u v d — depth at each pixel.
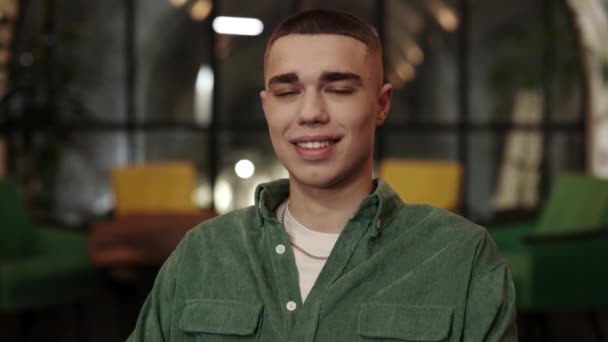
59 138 6.39
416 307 1.24
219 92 7.22
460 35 7.28
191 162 7.23
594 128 7.25
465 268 1.26
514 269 4.02
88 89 7.08
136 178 5.61
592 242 3.92
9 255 4.37
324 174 1.28
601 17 6.88
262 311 1.28
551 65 7.21
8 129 6.33
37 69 6.32
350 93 1.27
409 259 1.27
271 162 7.26
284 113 1.28
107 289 4.71
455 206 5.26
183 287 1.35
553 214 4.58
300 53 1.26
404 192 5.35
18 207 4.49
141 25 7.15
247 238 1.34
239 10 7.21
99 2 7.09
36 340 4.67
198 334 1.31
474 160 7.33
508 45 7.26
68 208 7.08
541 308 3.90
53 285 4.04
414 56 7.29
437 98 7.31
